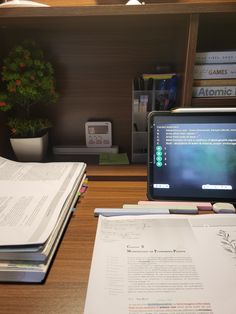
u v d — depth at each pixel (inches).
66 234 20.8
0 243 16.2
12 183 25.7
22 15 25.1
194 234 20.0
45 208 21.1
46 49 35.0
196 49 27.1
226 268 16.8
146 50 34.8
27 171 28.4
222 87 28.3
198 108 24.0
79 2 33.0
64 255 18.5
